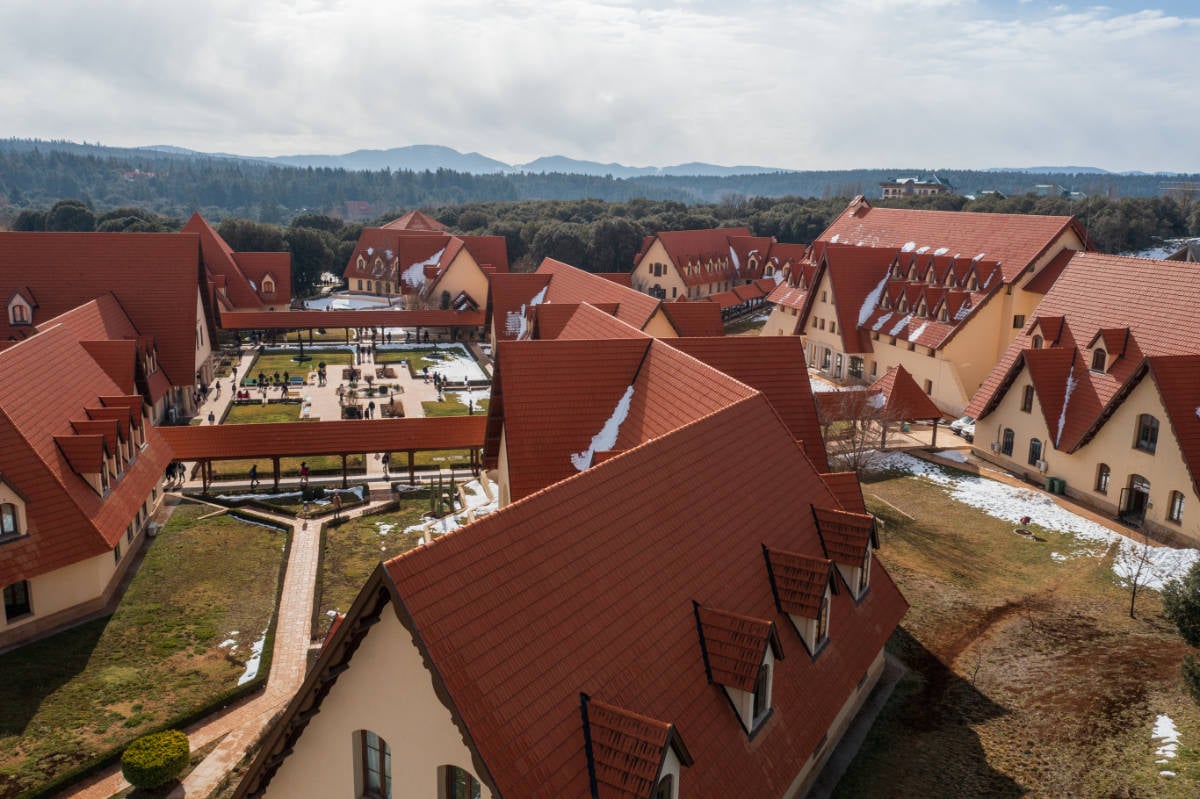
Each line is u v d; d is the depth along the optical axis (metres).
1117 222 160.12
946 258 85.62
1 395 42.59
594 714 18.88
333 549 50.53
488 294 115.19
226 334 116.44
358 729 19.81
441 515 56.06
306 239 157.50
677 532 25.31
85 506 42.56
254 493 59.72
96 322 69.00
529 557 20.38
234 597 44.00
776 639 23.88
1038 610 42.88
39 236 78.50
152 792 29.34
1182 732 31.02
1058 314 64.44
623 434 40.03
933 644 39.41
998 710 33.84
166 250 80.06
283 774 21.34
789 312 106.88
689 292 138.00
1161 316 56.66
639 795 17.45
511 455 39.94
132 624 41.03
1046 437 60.59
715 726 22.36
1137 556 47.03
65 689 35.38
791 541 30.39
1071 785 28.86
